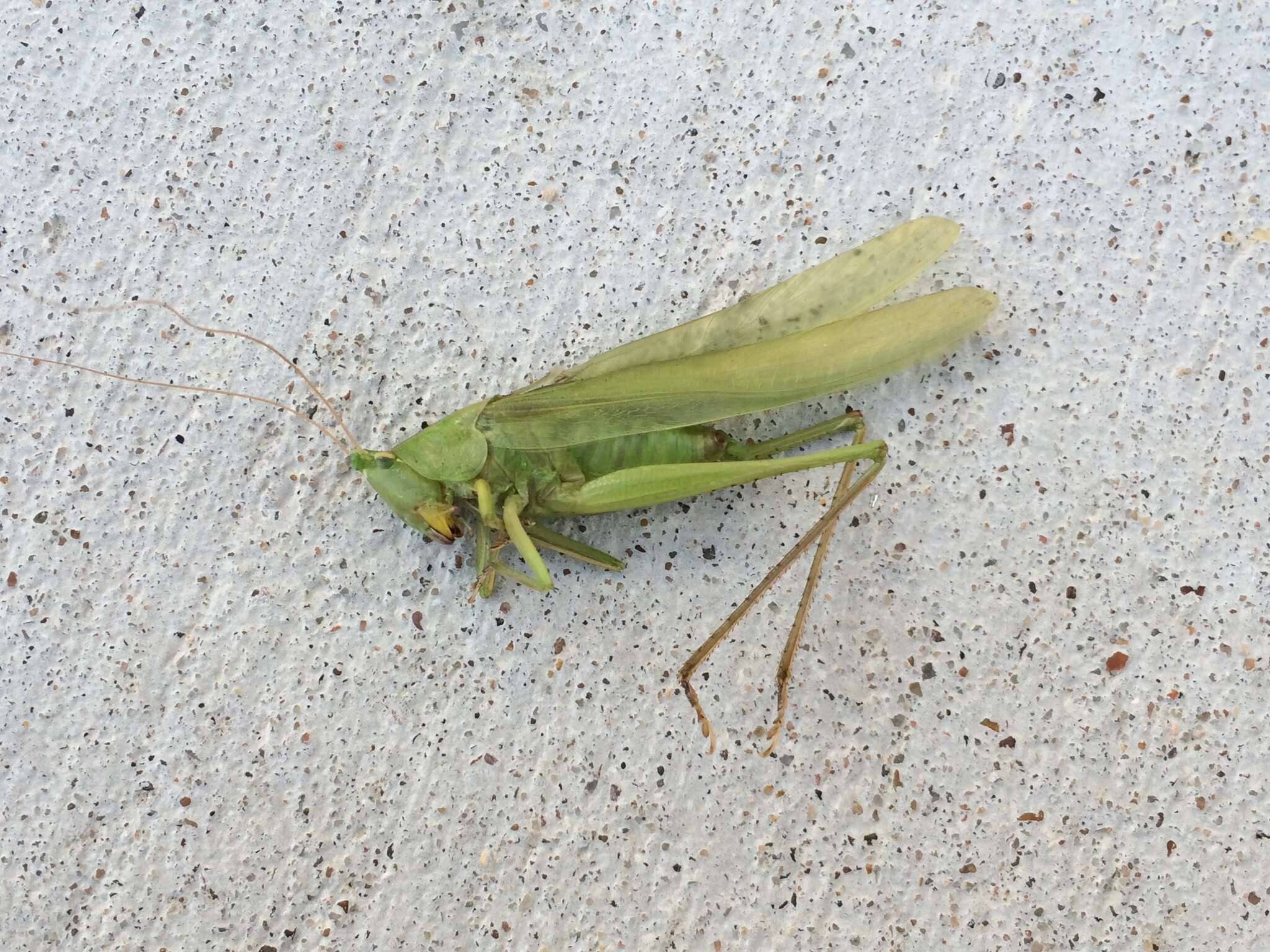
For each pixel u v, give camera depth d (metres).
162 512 0.14
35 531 0.14
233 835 0.14
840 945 0.14
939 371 0.14
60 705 0.14
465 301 0.14
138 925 0.14
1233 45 0.14
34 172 0.15
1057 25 0.14
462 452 0.13
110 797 0.14
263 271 0.14
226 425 0.14
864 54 0.14
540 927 0.14
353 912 0.14
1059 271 0.14
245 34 0.15
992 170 0.14
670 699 0.14
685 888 0.14
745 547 0.14
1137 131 0.14
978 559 0.14
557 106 0.15
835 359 0.13
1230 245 0.14
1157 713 0.14
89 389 0.14
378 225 0.14
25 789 0.14
